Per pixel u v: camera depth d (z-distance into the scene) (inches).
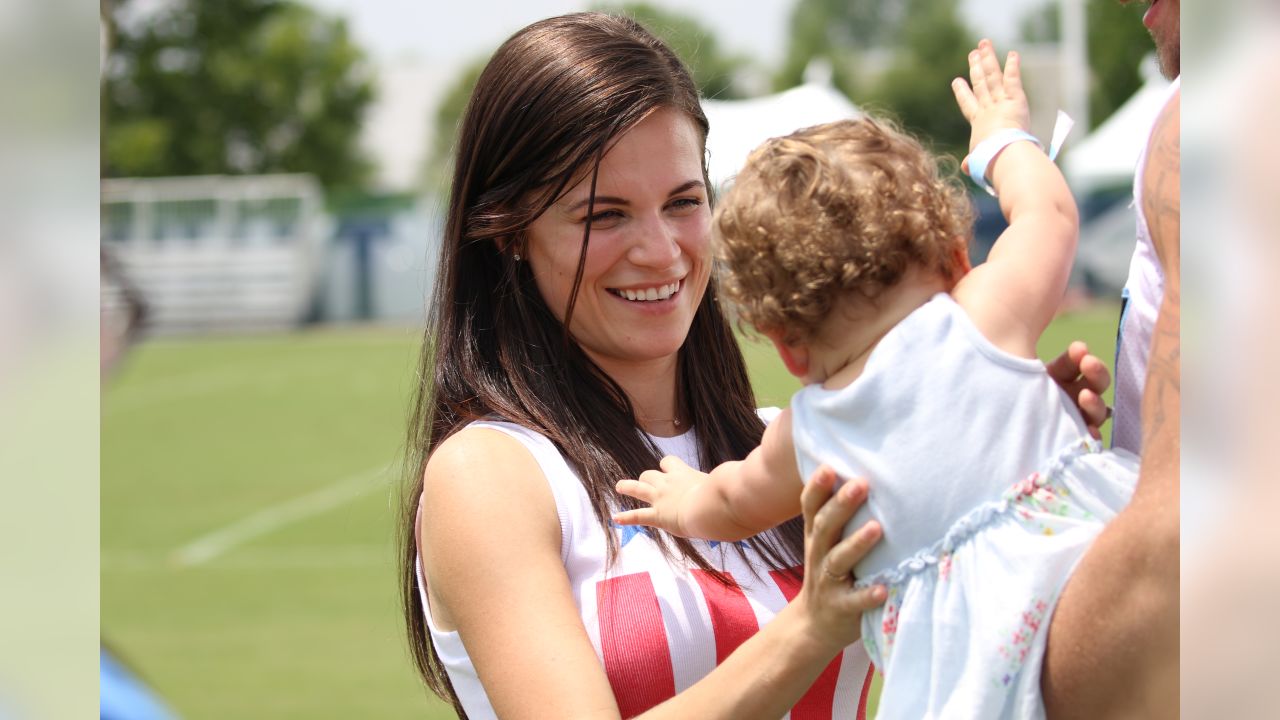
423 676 89.8
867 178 64.2
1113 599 57.3
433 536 77.3
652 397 92.9
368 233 1091.9
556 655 70.7
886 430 62.7
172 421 606.2
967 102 77.0
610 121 83.0
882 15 1878.7
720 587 80.9
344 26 1544.0
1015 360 62.7
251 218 1079.6
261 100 1485.0
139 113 1440.7
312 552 346.3
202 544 360.2
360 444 534.3
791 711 80.0
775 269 64.6
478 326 87.2
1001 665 59.0
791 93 514.0
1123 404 66.2
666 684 77.0
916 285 65.4
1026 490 61.0
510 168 84.7
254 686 232.7
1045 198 68.8
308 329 1076.5
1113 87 1175.0
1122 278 871.1
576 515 79.0
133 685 80.2
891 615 62.5
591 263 85.4
